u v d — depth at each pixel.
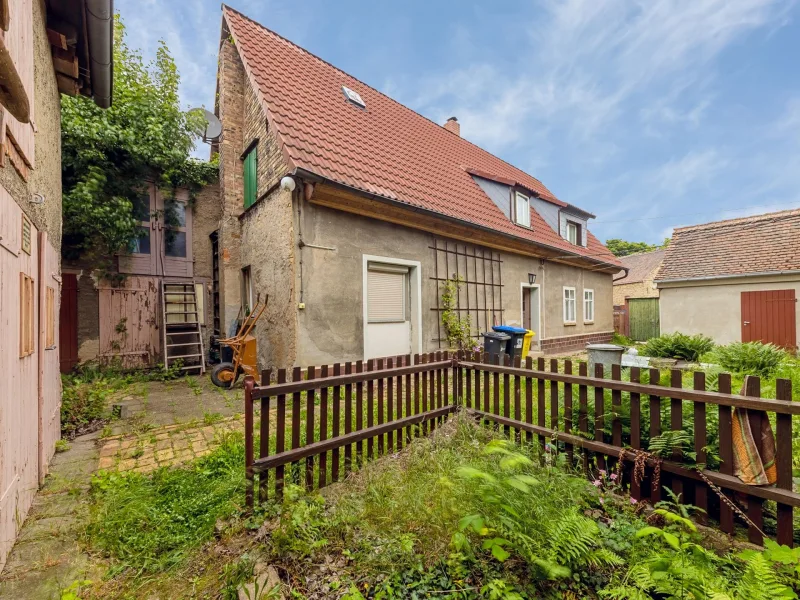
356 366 3.10
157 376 7.41
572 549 1.67
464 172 10.78
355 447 3.05
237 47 7.70
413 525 2.07
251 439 2.41
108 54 4.38
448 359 3.95
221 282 8.50
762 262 11.64
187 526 2.31
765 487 2.04
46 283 3.36
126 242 7.82
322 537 2.03
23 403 2.51
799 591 1.56
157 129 7.96
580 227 13.88
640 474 2.44
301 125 6.68
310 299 5.98
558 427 3.04
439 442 3.09
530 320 11.19
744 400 2.09
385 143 8.66
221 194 8.57
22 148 2.49
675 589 1.50
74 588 1.77
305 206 5.97
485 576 1.73
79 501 2.66
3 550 2.00
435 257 8.03
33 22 3.05
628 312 17.33
